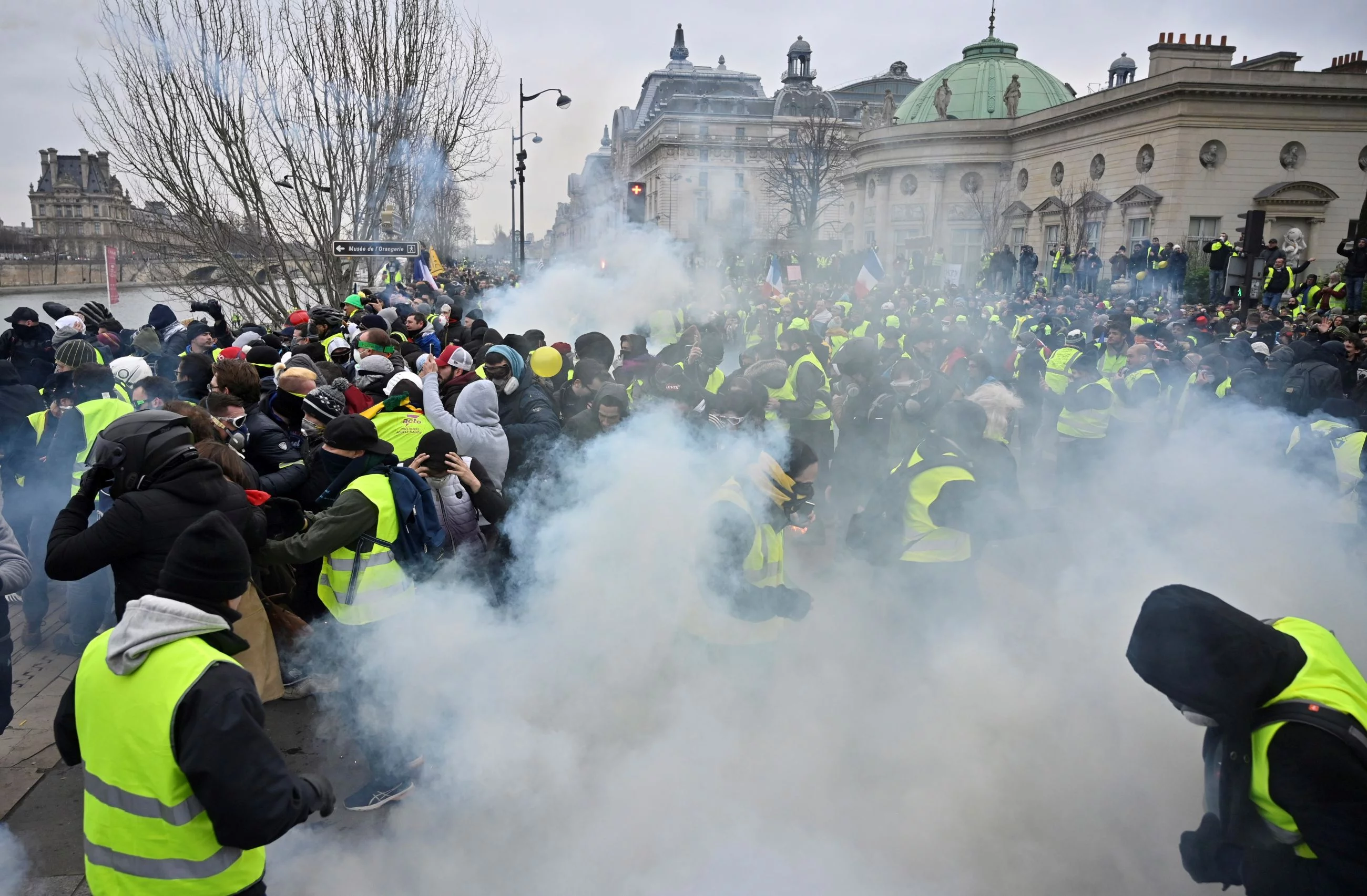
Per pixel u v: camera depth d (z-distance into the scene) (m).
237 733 2.15
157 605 2.23
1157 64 42.50
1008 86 56.25
